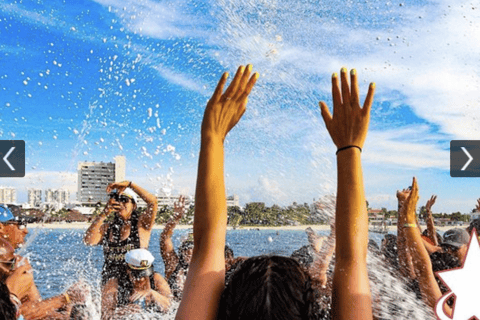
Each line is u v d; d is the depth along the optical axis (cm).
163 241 404
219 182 133
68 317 319
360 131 135
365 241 132
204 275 125
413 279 255
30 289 308
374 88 135
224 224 132
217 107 136
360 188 133
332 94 139
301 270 116
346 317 125
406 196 271
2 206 309
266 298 107
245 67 135
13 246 310
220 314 115
